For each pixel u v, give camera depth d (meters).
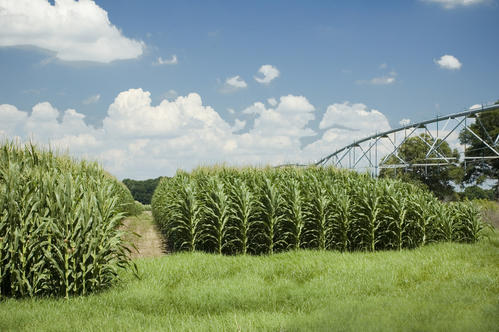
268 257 10.02
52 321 5.34
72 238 6.52
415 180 40.62
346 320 5.26
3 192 6.64
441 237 11.93
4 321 5.21
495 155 41.69
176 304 6.52
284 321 5.35
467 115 38.91
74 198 6.88
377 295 6.65
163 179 21.91
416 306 5.72
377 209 11.37
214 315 5.92
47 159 10.19
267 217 10.94
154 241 14.74
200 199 11.84
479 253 9.70
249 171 15.43
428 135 48.22
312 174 14.14
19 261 6.46
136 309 6.20
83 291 6.55
